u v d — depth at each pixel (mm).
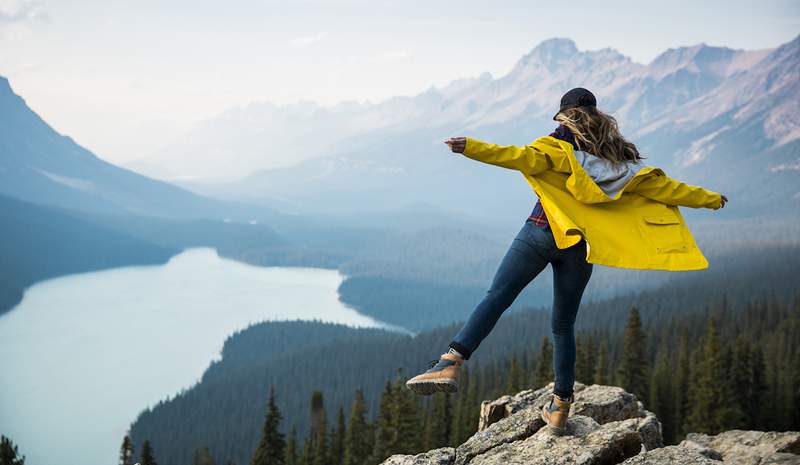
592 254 4391
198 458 111500
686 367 58156
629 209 4641
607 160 4512
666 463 4691
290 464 55969
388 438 43312
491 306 4613
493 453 5469
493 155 4363
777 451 6723
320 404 55625
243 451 159625
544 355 52094
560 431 5535
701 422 50219
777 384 58281
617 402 7754
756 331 117188
